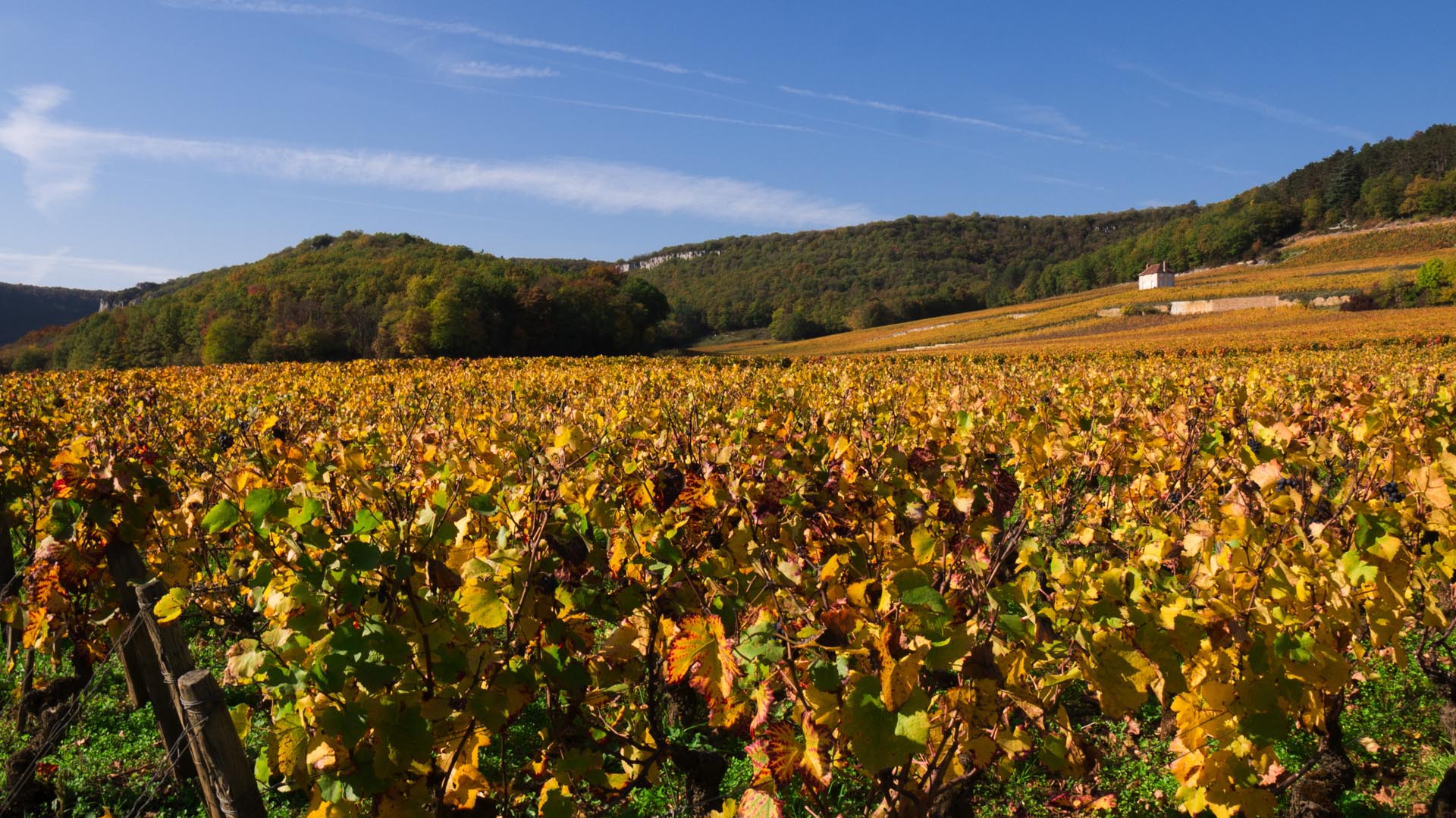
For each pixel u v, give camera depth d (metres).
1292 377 10.56
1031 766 3.76
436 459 3.90
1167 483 4.72
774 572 2.32
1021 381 11.23
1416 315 62.72
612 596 2.76
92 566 3.63
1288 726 2.28
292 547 2.28
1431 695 4.18
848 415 6.33
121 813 3.70
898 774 2.33
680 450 4.08
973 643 1.96
